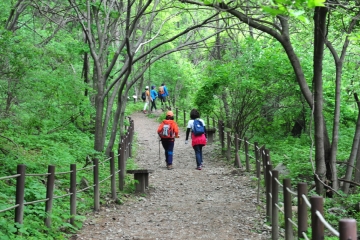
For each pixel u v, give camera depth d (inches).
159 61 1336.1
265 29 402.0
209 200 432.5
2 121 421.1
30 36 632.4
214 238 306.8
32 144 539.8
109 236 307.3
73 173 328.8
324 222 152.9
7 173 407.8
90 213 365.1
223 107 814.5
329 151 431.8
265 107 703.7
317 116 410.3
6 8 592.1
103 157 595.8
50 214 295.6
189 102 1405.0
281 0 181.3
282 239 299.1
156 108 1446.9
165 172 592.7
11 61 399.2
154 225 340.5
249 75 655.8
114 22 663.8
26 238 265.9
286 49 409.1
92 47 604.1
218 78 673.0
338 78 431.8
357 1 330.0
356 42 463.2
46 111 471.8
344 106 644.1
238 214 373.4
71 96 540.1
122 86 594.2
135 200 428.5
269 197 340.5
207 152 743.1
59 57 502.0
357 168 461.7
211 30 1106.7
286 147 669.9
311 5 173.2
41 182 407.5
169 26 876.6
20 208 265.6
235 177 546.0
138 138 925.8
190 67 1380.4
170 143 616.7
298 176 502.3
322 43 387.9
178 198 443.8
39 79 441.1
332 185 422.0
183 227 335.3
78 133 729.0
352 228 119.7
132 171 450.0
